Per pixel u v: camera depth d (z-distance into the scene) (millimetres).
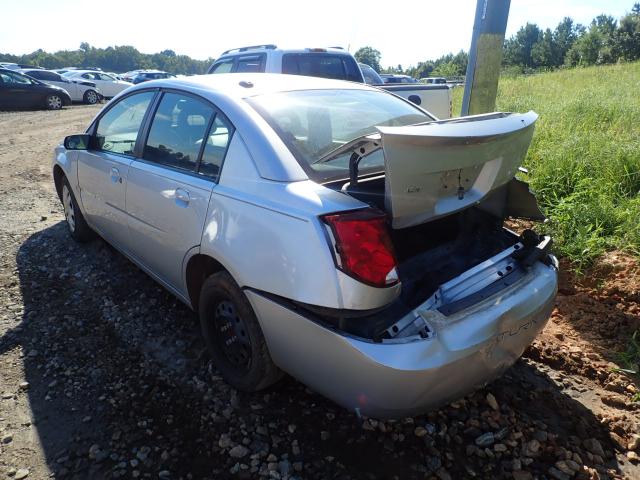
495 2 4684
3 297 3855
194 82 3189
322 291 2062
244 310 2518
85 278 4164
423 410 2143
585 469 2279
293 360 2322
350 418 2604
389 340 2012
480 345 2123
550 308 2561
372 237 2049
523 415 2645
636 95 11227
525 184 2762
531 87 15953
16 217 5754
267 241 2266
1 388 2838
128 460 2355
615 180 5465
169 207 2959
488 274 2467
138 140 3449
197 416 2619
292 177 2354
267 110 2711
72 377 2936
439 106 7684
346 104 3088
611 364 3080
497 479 2268
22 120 15305
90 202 4207
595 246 4281
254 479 2248
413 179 2018
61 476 2273
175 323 3482
